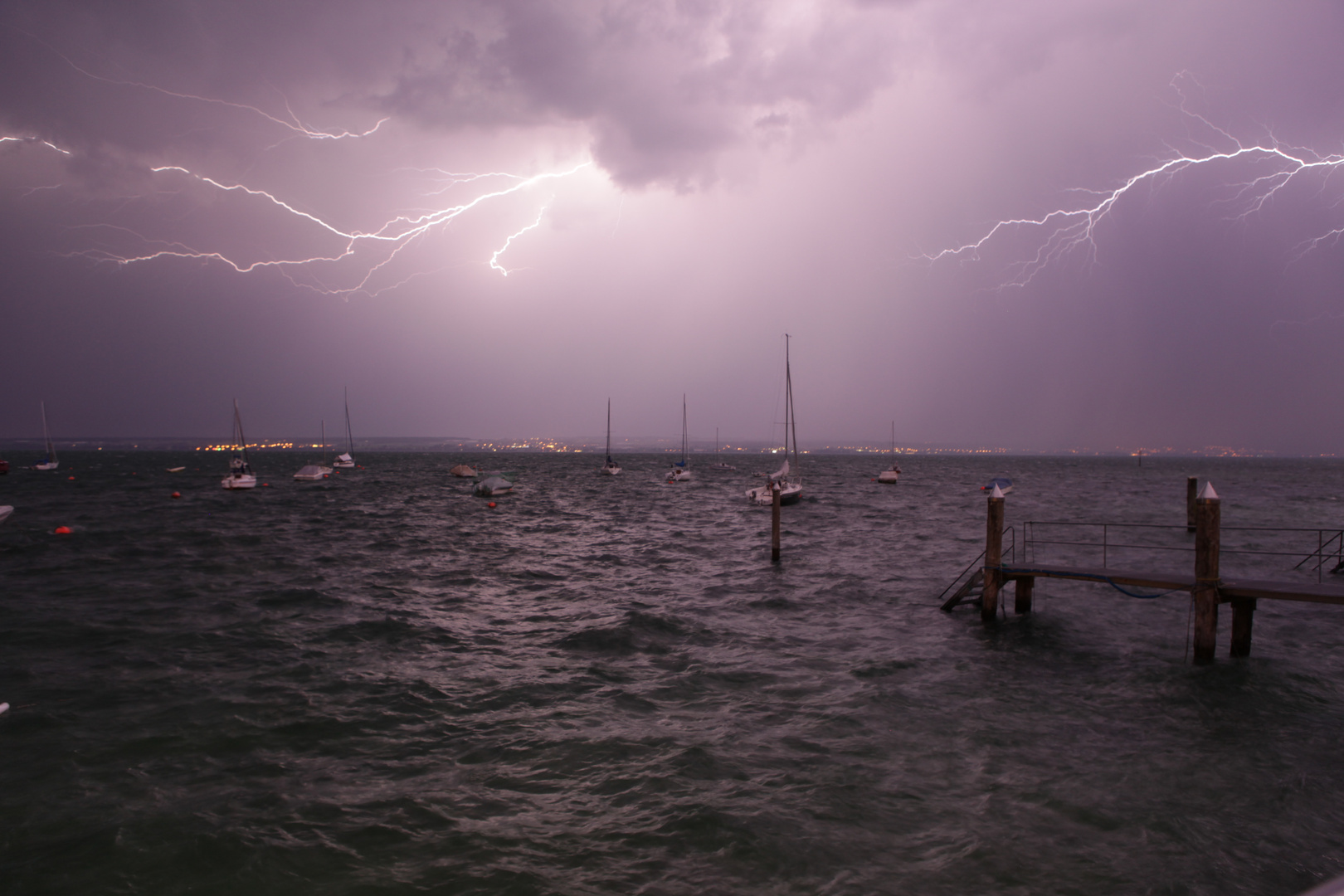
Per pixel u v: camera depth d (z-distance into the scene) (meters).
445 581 28.77
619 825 10.19
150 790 11.23
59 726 13.69
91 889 8.84
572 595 26.20
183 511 56.34
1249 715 14.48
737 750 12.64
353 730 13.54
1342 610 23.50
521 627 21.39
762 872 9.08
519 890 8.75
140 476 109.31
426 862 9.34
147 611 22.92
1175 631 20.92
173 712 14.40
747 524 50.72
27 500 65.25
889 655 18.44
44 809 10.66
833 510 61.94
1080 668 17.48
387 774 11.77
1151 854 9.54
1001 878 8.96
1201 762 12.30
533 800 10.91
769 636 20.33
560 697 15.35
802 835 9.91
